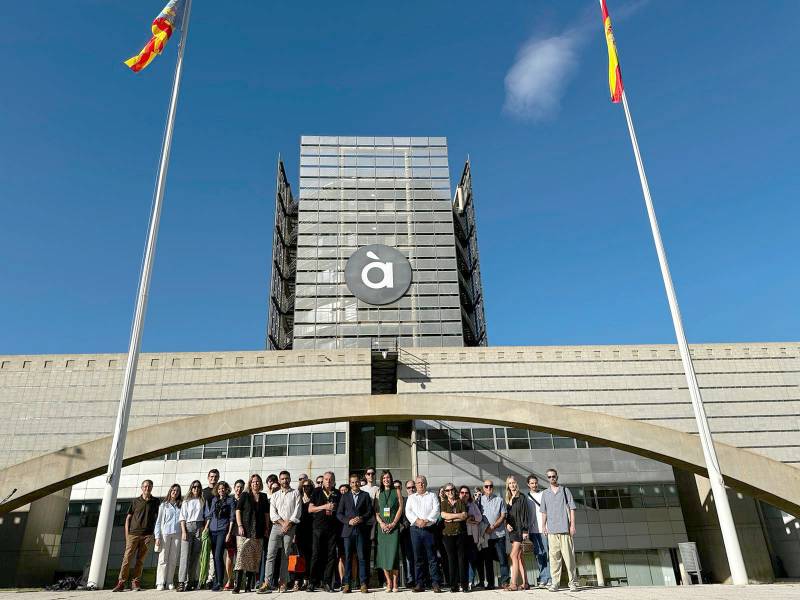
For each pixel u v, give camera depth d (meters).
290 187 68.69
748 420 35.78
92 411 33.47
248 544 10.16
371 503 10.54
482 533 11.75
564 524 10.24
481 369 38.09
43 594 9.38
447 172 62.09
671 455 26.16
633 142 19.42
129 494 36.06
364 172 61.16
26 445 32.38
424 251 57.31
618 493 37.38
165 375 35.28
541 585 12.98
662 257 17.55
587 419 26.67
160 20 18.08
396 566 10.31
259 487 10.77
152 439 24.59
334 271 55.59
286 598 8.55
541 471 37.31
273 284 59.38
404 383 37.59
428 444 37.66
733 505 35.88
